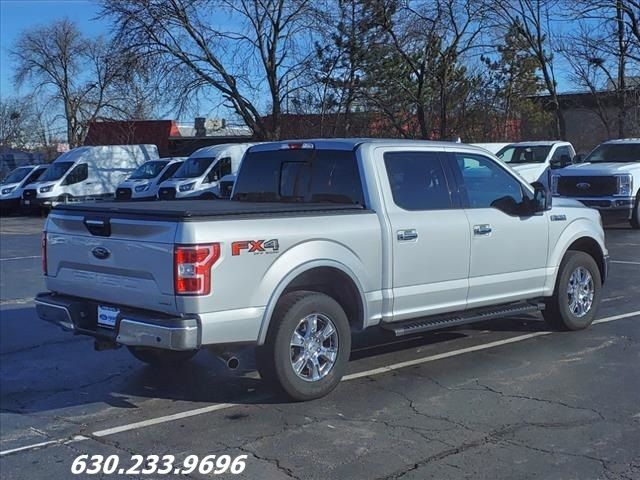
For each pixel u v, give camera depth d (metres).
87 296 6.18
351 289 6.34
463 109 36.06
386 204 6.57
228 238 5.50
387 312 6.54
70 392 6.64
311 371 6.07
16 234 22.69
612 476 4.60
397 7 32.44
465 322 7.07
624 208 17.78
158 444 5.31
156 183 29.09
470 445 5.13
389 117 35.19
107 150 32.16
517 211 7.60
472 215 7.13
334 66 33.09
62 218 6.30
